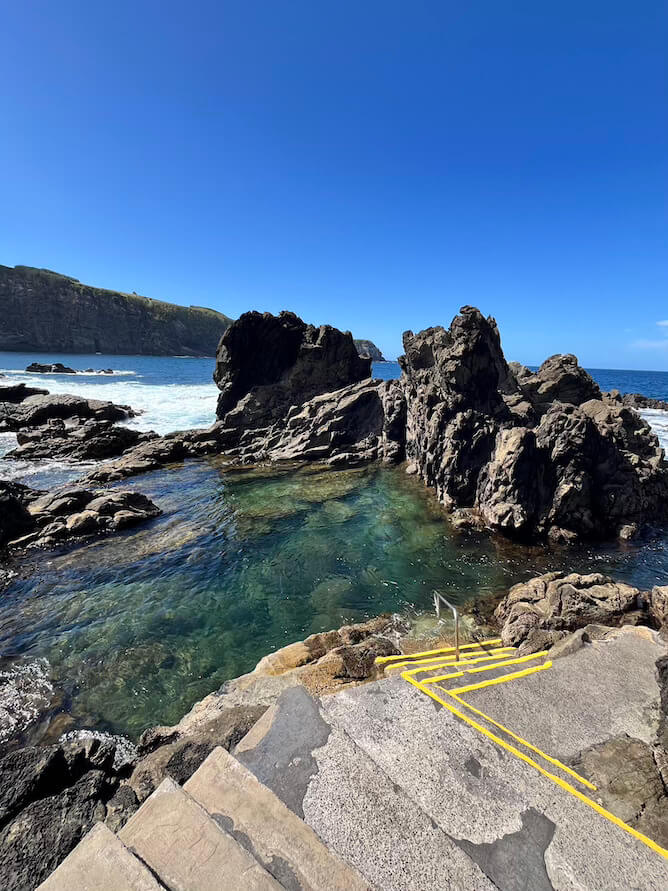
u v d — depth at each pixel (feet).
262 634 43.01
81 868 10.78
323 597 49.39
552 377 121.19
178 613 46.47
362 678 28.04
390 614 45.83
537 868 11.90
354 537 64.69
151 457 111.45
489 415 84.07
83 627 44.09
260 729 15.90
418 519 71.05
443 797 14.02
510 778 14.75
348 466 104.83
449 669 22.44
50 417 146.41
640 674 21.43
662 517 72.18
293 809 13.08
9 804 19.34
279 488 89.40
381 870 11.46
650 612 40.24
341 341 140.36
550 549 60.70
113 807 18.15
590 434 68.44
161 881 10.73
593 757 16.56
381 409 120.78
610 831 12.91
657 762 16.15
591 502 65.92
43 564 57.31
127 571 55.47
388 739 16.48
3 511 63.00
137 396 207.41
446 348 90.27
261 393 135.23
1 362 378.32
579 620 39.52
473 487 75.87
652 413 173.37
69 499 72.33
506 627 40.16
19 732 31.37
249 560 58.03
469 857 11.76
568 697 19.84
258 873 10.73
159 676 37.27
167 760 20.13
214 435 129.80
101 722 32.30
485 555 59.00
